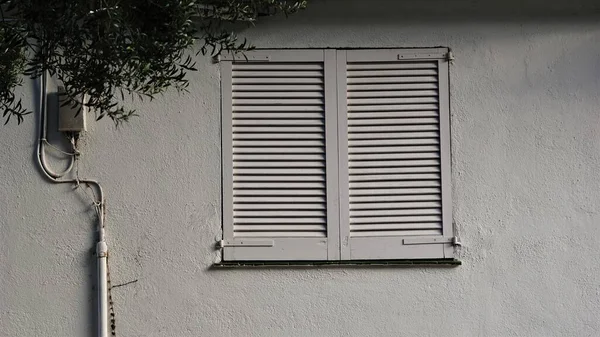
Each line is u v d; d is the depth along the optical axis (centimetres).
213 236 623
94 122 625
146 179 624
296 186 627
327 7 634
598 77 636
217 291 621
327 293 621
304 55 633
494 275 625
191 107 628
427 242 625
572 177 629
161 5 425
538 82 634
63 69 432
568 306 623
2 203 620
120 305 618
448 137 631
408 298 622
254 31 632
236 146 629
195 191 625
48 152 623
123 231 621
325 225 626
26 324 615
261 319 620
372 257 625
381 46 634
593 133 632
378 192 628
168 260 621
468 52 635
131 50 422
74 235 621
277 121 630
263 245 623
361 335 620
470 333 621
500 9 637
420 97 634
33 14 421
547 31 637
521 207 628
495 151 631
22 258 618
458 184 629
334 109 631
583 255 626
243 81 632
